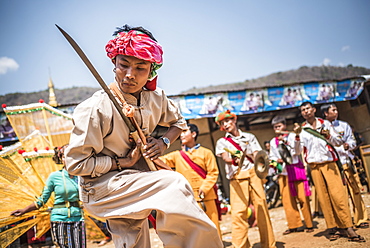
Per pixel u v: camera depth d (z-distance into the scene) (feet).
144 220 9.70
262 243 19.12
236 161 19.27
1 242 14.79
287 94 36.81
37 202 15.23
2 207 14.65
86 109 8.59
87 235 18.43
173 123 10.48
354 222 21.68
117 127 8.89
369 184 27.25
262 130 48.57
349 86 37.99
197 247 8.38
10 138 32.04
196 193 19.27
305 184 23.13
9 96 149.48
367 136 44.04
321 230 22.57
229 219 33.91
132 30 8.78
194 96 35.24
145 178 8.60
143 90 9.43
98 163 8.68
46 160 16.92
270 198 37.60
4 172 15.38
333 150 19.01
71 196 15.19
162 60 9.08
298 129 19.38
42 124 21.62
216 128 46.44
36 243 28.50
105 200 8.79
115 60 9.09
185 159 19.51
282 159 23.32
